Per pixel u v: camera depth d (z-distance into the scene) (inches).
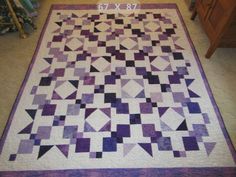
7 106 61.4
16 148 53.2
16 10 77.5
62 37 82.2
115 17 91.1
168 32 84.7
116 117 59.3
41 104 62.0
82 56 75.3
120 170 49.8
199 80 68.7
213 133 56.4
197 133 56.4
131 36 82.7
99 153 52.5
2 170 49.6
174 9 95.6
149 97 63.9
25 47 78.3
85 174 49.1
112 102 62.6
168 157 52.0
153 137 55.4
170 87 66.6
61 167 50.2
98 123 58.0
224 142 54.8
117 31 84.7
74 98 63.4
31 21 82.5
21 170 49.7
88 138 55.1
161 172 49.6
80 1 99.0
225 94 65.1
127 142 54.5
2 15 78.7
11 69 71.0
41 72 70.2
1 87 65.9
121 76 69.3
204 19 79.0
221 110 61.3
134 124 57.9
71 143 54.2
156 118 59.2
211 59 75.2
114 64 72.8
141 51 77.2
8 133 55.9
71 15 91.7
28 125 57.5
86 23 88.2
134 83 67.4
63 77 68.9
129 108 61.2
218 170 50.0
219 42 70.4
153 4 97.8
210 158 51.9
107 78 68.6
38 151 52.7
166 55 76.0
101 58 74.7
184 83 67.7
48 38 81.7
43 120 58.6
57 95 64.2
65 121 58.4
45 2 97.8
